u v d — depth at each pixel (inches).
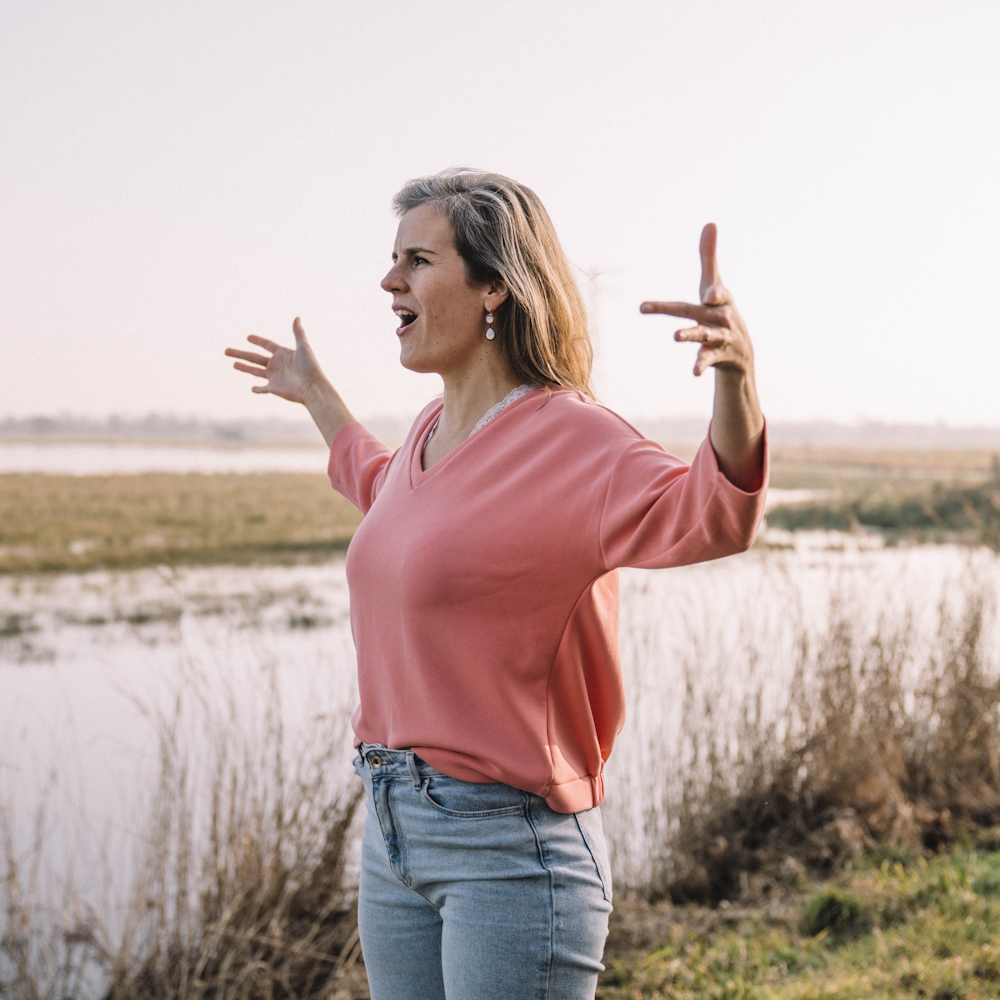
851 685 177.3
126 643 299.1
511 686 56.2
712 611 197.3
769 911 144.5
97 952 127.3
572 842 57.6
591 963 57.4
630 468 51.9
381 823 60.3
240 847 138.3
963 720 178.5
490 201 60.2
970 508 222.4
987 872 141.3
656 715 175.5
